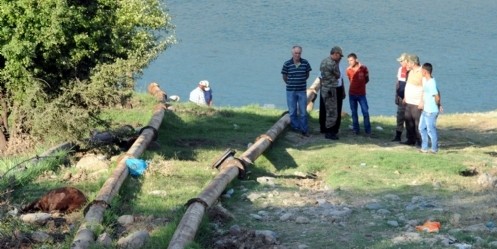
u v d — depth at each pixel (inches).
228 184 663.8
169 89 3260.3
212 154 815.1
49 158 714.2
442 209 588.7
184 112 1019.9
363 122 1059.3
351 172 748.6
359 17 4566.9
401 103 944.9
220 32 4249.5
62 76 808.3
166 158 777.6
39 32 774.5
